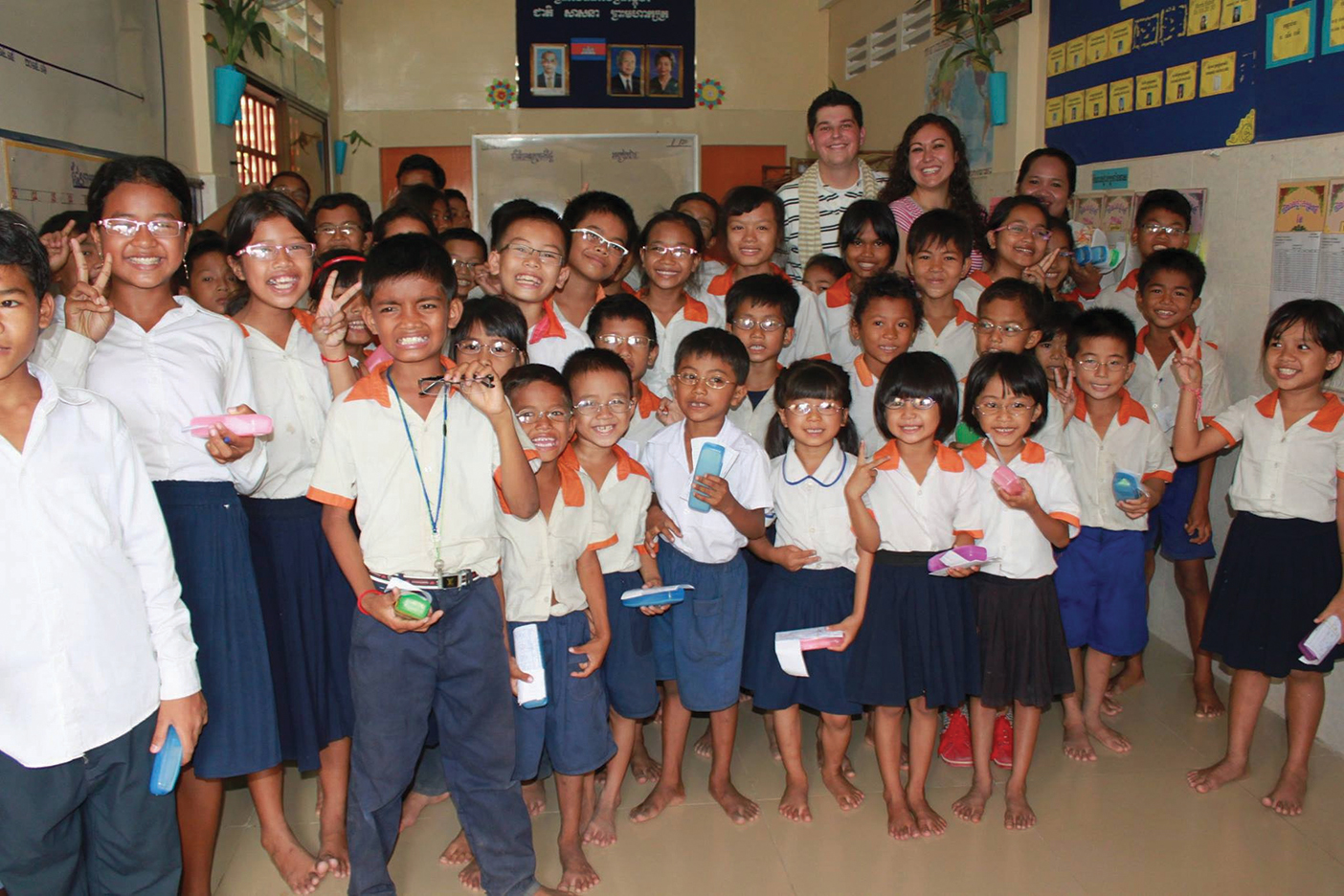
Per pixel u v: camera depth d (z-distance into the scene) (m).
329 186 6.62
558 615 2.13
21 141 2.88
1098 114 3.82
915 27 5.64
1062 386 2.84
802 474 2.39
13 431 1.50
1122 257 3.43
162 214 1.82
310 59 6.19
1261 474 2.48
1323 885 2.16
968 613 2.41
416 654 1.88
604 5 6.89
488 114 6.96
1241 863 2.24
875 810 2.47
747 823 2.41
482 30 6.89
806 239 3.61
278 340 2.15
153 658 1.67
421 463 1.87
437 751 2.50
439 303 1.84
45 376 1.55
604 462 2.28
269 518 2.12
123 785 1.65
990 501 2.41
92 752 1.59
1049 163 3.60
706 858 2.27
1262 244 2.96
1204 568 3.01
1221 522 3.17
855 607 2.36
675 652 2.39
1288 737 2.48
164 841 1.74
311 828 2.38
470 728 1.96
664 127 7.08
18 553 1.50
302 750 2.13
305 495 2.15
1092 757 2.71
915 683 2.35
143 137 3.83
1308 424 2.42
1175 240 3.19
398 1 6.84
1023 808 2.40
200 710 1.73
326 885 2.15
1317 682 2.43
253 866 2.22
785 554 2.37
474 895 2.14
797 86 7.16
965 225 2.81
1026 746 2.40
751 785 2.60
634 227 2.85
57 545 1.53
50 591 1.52
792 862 2.25
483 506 1.92
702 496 2.19
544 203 7.02
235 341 1.99
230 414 1.82
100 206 1.80
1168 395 3.08
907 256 2.88
